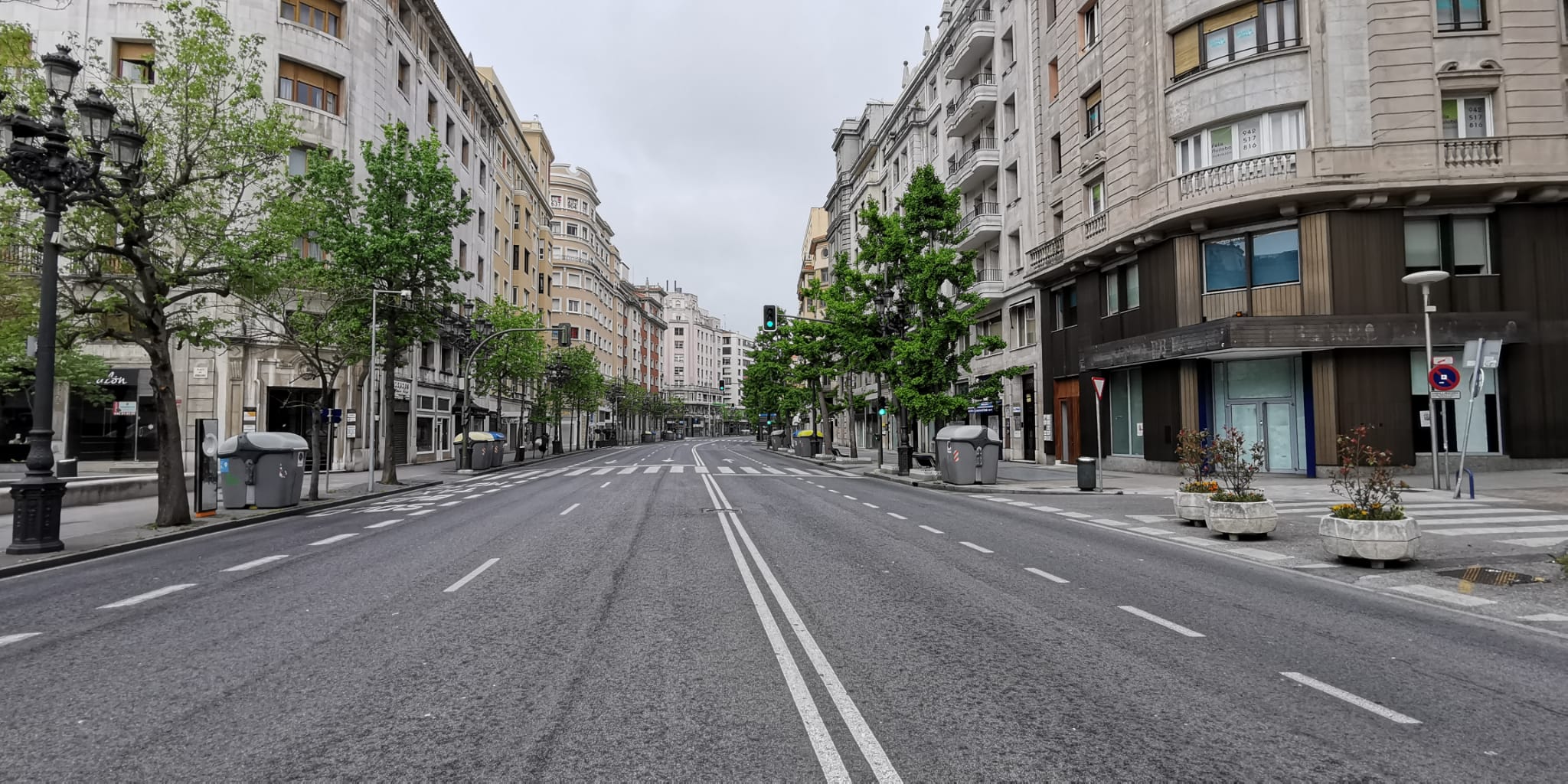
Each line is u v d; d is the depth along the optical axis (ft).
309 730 12.74
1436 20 64.18
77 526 43.98
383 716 13.32
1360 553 27.48
